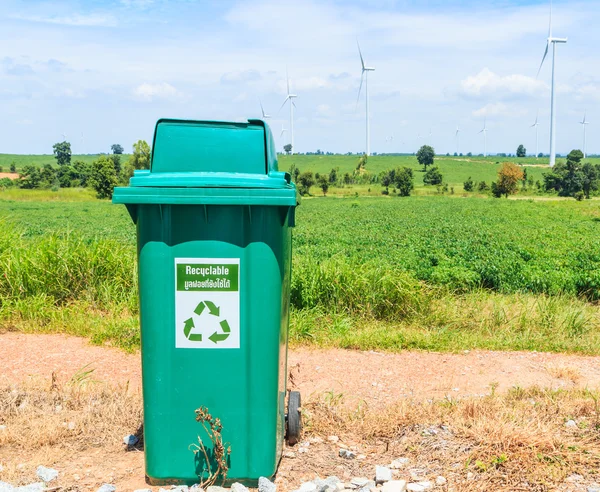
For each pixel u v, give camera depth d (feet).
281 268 11.45
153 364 11.37
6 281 27.35
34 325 25.02
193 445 11.51
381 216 151.02
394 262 51.31
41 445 13.39
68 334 24.57
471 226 116.57
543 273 45.47
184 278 11.18
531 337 26.13
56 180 303.27
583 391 17.93
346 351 23.58
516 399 17.22
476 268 46.42
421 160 494.18
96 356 21.66
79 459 12.76
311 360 22.22
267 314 11.32
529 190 337.93
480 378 20.35
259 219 11.09
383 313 28.86
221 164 11.61
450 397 17.95
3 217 35.45
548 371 21.26
